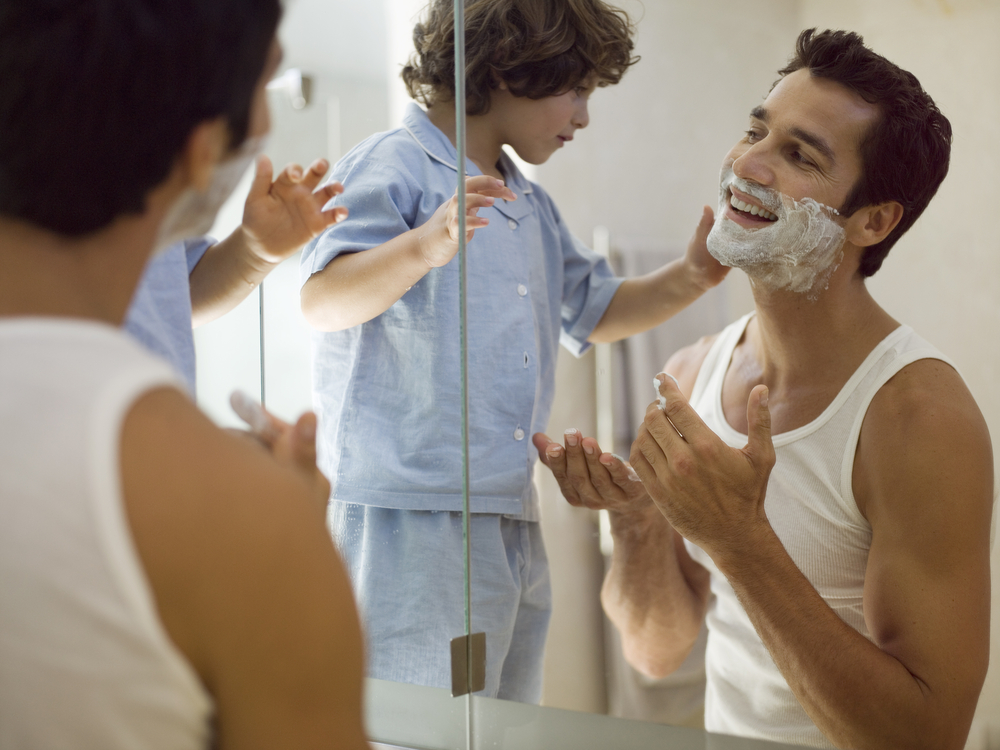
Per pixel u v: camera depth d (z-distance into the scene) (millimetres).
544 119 772
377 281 869
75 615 315
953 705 671
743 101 722
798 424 729
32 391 328
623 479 759
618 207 770
